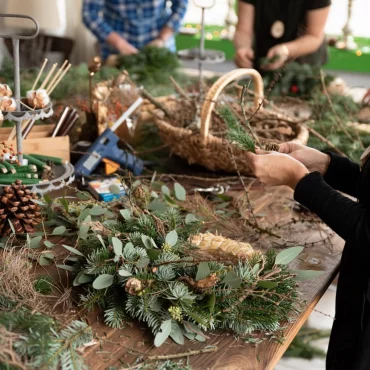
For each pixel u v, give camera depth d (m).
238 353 0.99
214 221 1.47
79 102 2.14
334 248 1.43
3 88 1.36
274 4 2.99
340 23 4.71
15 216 1.30
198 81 2.43
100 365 0.93
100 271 1.08
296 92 2.65
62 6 4.60
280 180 1.22
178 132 1.84
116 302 1.06
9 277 1.08
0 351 0.82
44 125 1.81
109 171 1.80
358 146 2.03
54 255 1.27
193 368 0.94
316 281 1.25
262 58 2.84
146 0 3.62
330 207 1.09
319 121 2.22
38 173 1.53
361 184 1.12
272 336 1.03
